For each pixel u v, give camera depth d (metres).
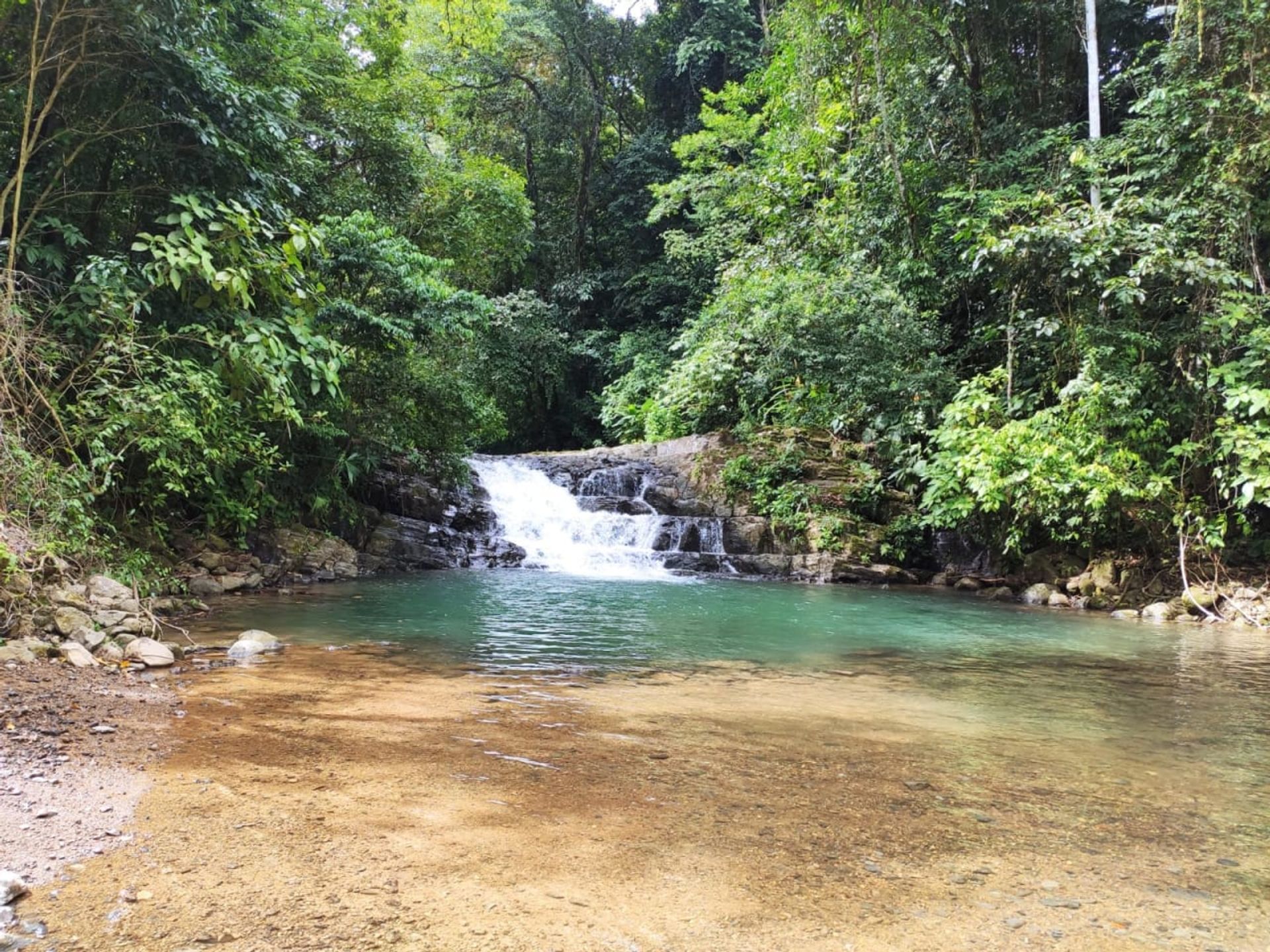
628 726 3.98
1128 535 10.66
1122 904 2.21
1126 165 11.47
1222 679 5.55
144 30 6.61
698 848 2.51
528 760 3.36
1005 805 2.99
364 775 3.07
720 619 8.05
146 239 5.63
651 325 25.09
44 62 6.15
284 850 2.36
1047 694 4.99
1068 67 15.17
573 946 1.90
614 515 14.19
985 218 11.28
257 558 9.59
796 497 13.29
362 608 8.03
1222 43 10.55
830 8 14.78
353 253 10.59
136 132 7.36
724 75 26.28
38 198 7.03
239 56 9.36
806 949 1.93
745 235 19.36
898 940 1.98
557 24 25.64
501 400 23.28
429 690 4.62
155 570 7.36
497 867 2.32
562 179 28.00
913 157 14.45
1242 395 8.77
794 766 3.41
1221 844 2.67
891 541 12.91
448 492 13.51
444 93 24.77
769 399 15.71
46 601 5.09
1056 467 9.42
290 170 8.95
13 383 5.77
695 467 14.76
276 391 6.37
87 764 2.95
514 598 9.22
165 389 6.48
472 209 17.83
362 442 11.59
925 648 6.71
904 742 3.83
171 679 4.57
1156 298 10.33
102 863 2.18
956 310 14.51
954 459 10.59
